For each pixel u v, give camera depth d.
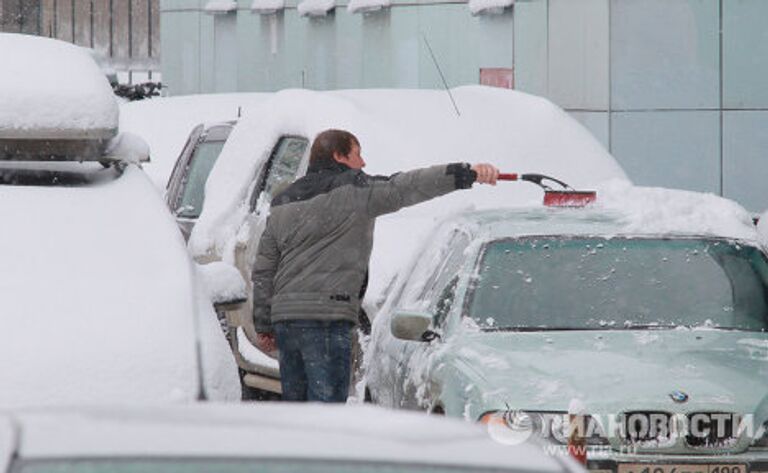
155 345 16.56
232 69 68.12
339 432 8.59
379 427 8.80
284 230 21.38
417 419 9.20
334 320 21.27
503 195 28.00
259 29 66.69
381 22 59.81
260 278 21.61
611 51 48.84
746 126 47.69
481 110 30.34
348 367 21.56
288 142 29.53
